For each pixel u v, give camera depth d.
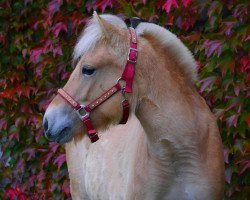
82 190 4.73
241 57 4.41
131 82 3.46
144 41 3.55
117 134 4.08
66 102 3.53
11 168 6.29
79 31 5.47
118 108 3.50
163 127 3.48
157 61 3.52
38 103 5.95
